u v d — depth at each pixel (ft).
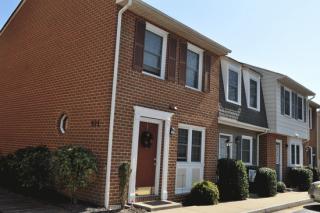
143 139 35.94
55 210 28.48
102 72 33.76
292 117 68.85
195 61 44.16
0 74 51.78
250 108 57.00
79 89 36.11
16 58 48.21
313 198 45.11
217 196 39.29
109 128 32.12
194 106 42.50
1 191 36.29
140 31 35.70
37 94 42.42
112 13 34.12
